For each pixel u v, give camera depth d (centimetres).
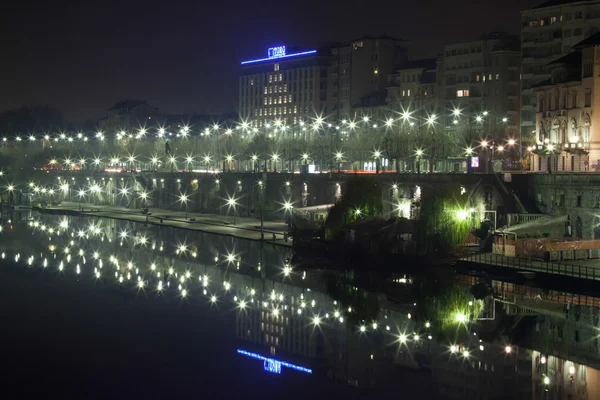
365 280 12594
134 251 15912
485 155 19975
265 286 12312
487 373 8169
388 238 13512
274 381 8112
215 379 8206
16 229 19750
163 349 9131
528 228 13188
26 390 7844
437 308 10669
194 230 19212
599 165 15550
